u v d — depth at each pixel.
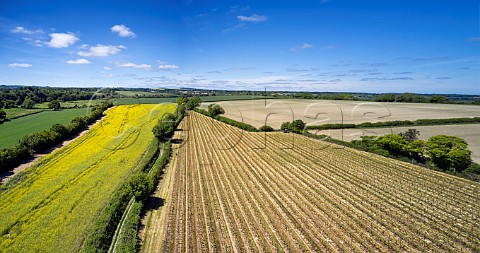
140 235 23.75
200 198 31.05
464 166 38.50
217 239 23.17
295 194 32.16
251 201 30.31
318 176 37.94
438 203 29.42
